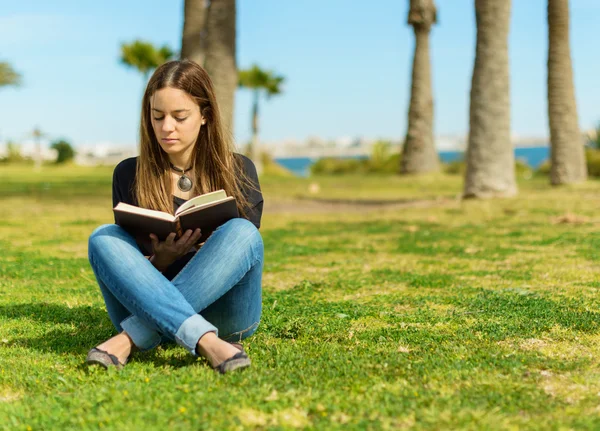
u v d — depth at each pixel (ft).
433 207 37.60
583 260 19.30
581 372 9.01
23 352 10.29
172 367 9.15
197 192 9.69
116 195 9.89
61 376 8.88
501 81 38.81
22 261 20.16
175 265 9.73
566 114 47.98
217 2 42.09
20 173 101.60
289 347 10.26
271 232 28.58
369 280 16.99
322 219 34.73
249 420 7.24
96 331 11.71
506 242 23.65
